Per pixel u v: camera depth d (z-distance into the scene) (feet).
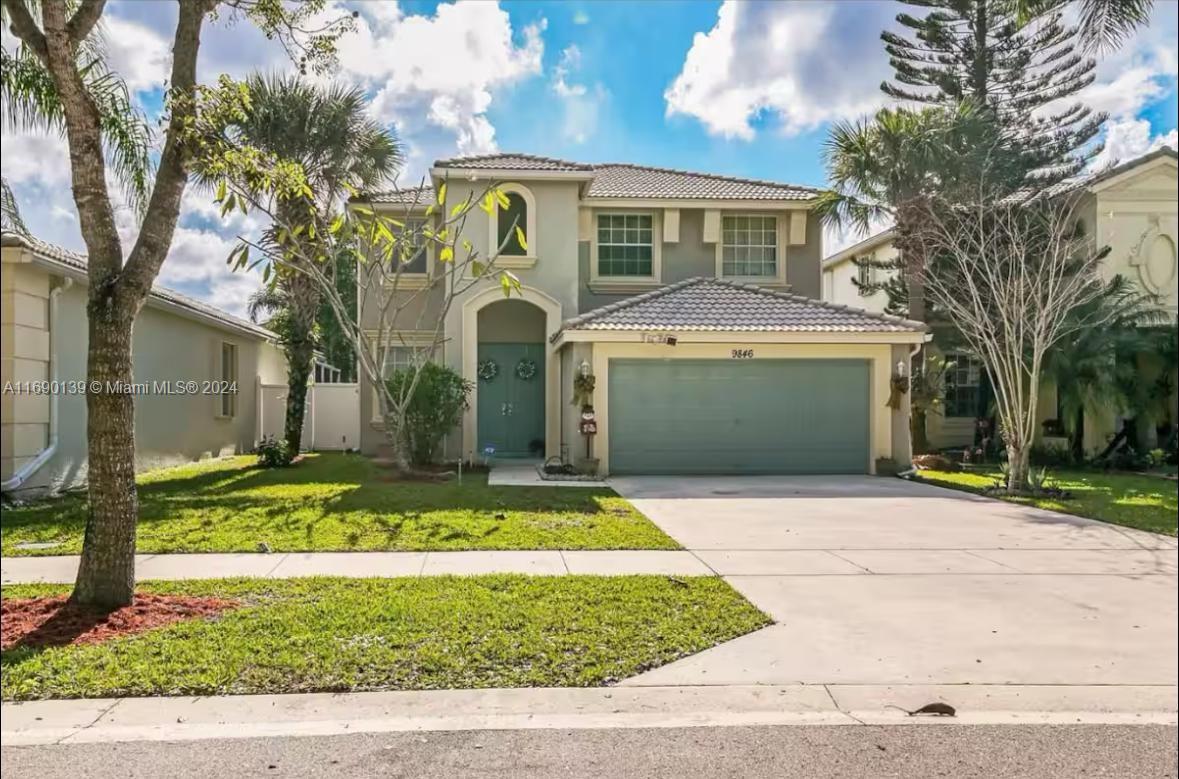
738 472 53.36
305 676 16.43
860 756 13.62
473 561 27.09
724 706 15.62
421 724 14.62
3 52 32.17
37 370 41.04
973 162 63.05
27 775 12.62
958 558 28.17
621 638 19.01
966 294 53.16
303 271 43.50
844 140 63.77
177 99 20.90
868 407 54.34
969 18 76.89
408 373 52.26
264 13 24.47
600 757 13.46
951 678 17.12
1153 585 24.58
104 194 20.89
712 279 60.44
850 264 94.48
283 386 82.38
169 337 56.34
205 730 14.25
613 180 68.54
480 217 59.21
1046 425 68.23
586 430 50.62
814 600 22.74
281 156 49.37
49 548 28.66
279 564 26.53
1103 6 46.68
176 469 55.31
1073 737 14.47
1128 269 67.92
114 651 17.65
